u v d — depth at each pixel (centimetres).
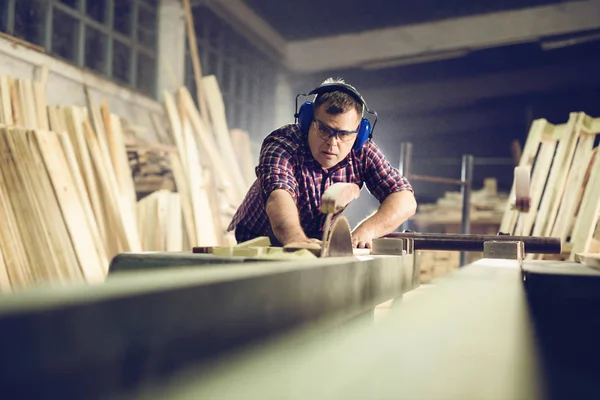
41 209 313
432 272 476
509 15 784
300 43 887
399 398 53
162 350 58
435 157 939
